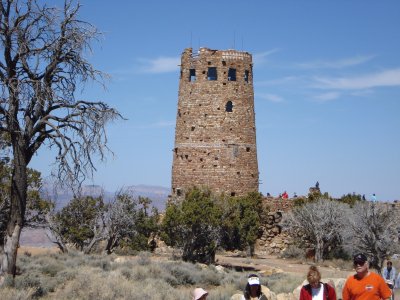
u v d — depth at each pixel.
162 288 21.55
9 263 18.31
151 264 28.67
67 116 18.88
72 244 42.44
